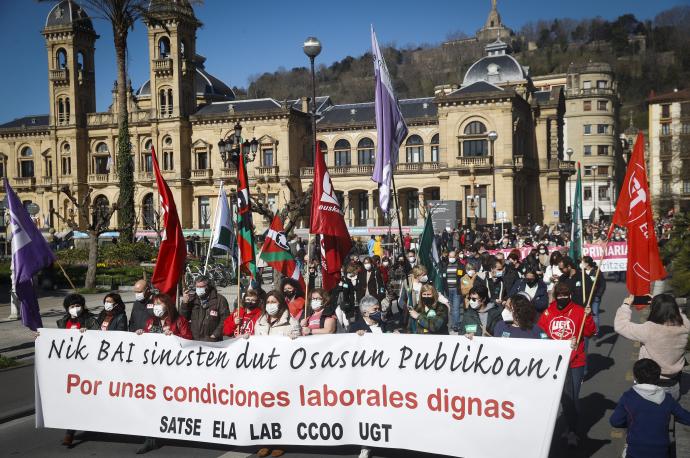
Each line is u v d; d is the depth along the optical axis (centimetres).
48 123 9225
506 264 1880
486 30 19688
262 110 7844
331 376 907
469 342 853
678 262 2366
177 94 7962
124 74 4253
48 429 1130
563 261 1556
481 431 841
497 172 7156
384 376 885
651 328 880
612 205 11800
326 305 1070
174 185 8025
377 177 1205
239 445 936
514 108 7275
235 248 1956
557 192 7944
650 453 689
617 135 12381
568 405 982
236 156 2914
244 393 937
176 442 1037
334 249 1120
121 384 988
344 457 956
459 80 17075
